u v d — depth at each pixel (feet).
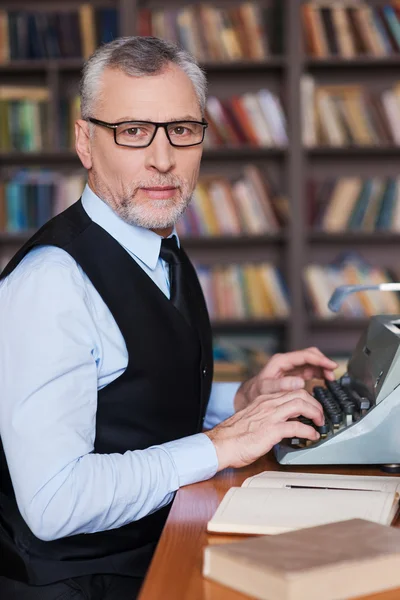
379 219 12.91
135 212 4.66
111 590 4.28
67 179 12.77
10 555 4.27
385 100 12.81
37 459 3.88
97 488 3.90
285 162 13.01
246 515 3.42
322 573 2.63
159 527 4.52
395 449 4.26
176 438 4.70
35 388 3.96
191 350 4.77
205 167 13.71
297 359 5.61
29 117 12.71
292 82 12.73
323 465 4.43
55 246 4.47
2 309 4.23
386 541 2.90
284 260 13.35
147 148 4.61
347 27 12.75
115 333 4.53
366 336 5.23
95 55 4.75
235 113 12.82
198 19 12.67
